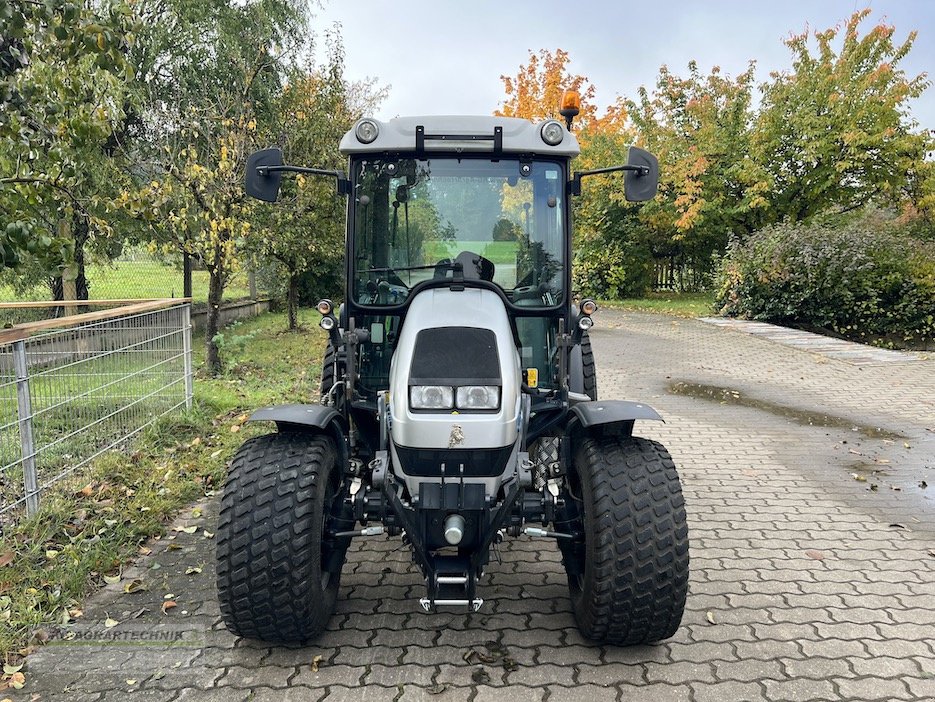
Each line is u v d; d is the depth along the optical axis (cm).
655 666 336
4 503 480
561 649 349
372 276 408
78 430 551
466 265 401
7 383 464
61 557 427
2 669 329
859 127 1938
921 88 1919
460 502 321
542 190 408
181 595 398
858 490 579
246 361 1125
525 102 2325
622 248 2228
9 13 412
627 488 327
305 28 1405
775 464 648
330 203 1259
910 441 723
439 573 326
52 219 526
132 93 1000
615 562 318
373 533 345
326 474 343
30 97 451
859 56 1961
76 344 570
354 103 2130
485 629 367
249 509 321
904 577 428
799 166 2042
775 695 315
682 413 838
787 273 1574
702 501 552
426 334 344
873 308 1505
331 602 361
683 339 1395
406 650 347
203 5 1253
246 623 325
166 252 957
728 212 2095
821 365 1135
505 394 326
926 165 1898
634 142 2345
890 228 1650
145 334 666
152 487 540
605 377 1048
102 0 495
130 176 973
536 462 388
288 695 313
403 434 323
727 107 2169
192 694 313
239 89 1181
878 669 335
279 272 1505
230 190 950
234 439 666
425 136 395
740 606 391
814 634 364
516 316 408
